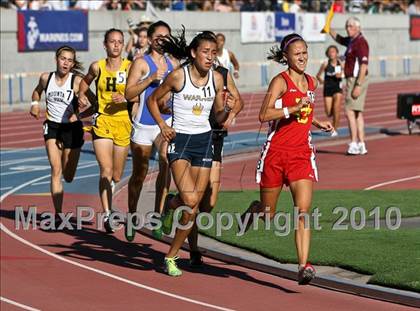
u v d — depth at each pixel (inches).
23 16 2982.3
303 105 813.9
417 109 2034.9
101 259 1007.6
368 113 2721.5
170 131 867.4
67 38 3112.7
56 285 902.4
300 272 810.8
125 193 1408.7
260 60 3784.5
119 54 1085.1
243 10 3828.7
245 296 839.7
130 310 807.7
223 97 887.7
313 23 4001.0
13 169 1711.4
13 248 1066.1
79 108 1119.6
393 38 4495.6
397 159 1649.9
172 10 3467.0
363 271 873.5
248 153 1804.9
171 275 920.9
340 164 1615.4
